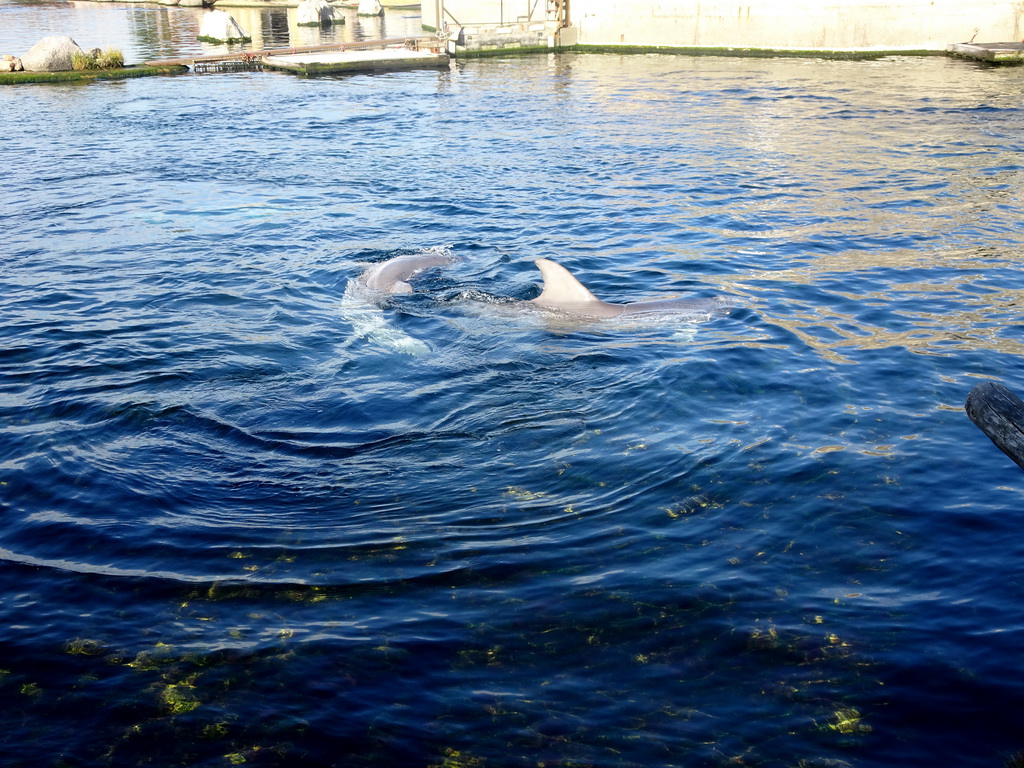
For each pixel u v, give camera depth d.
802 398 4.07
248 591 2.83
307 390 4.26
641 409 4.00
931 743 2.19
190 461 3.64
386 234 7.01
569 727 2.27
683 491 3.34
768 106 13.16
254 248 6.66
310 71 18.20
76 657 2.55
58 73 17.42
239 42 25.08
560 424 3.88
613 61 19.81
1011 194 7.88
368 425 3.91
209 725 2.31
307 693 2.40
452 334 4.88
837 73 16.55
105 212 7.73
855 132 10.98
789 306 5.29
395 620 2.68
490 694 2.39
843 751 2.18
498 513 3.23
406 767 2.17
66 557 3.02
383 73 18.42
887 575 2.84
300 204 7.95
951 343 4.69
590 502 3.29
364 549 3.04
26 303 5.51
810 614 2.66
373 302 5.39
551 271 5.20
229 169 9.45
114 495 3.39
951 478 3.39
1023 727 2.23
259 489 3.43
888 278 5.79
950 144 10.05
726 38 19.95
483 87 16.08
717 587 2.80
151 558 3.01
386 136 11.38
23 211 7.77
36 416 4.03
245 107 13.90
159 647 2.59
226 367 4.53
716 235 6.89
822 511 3.20
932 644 2.52
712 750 2.19
